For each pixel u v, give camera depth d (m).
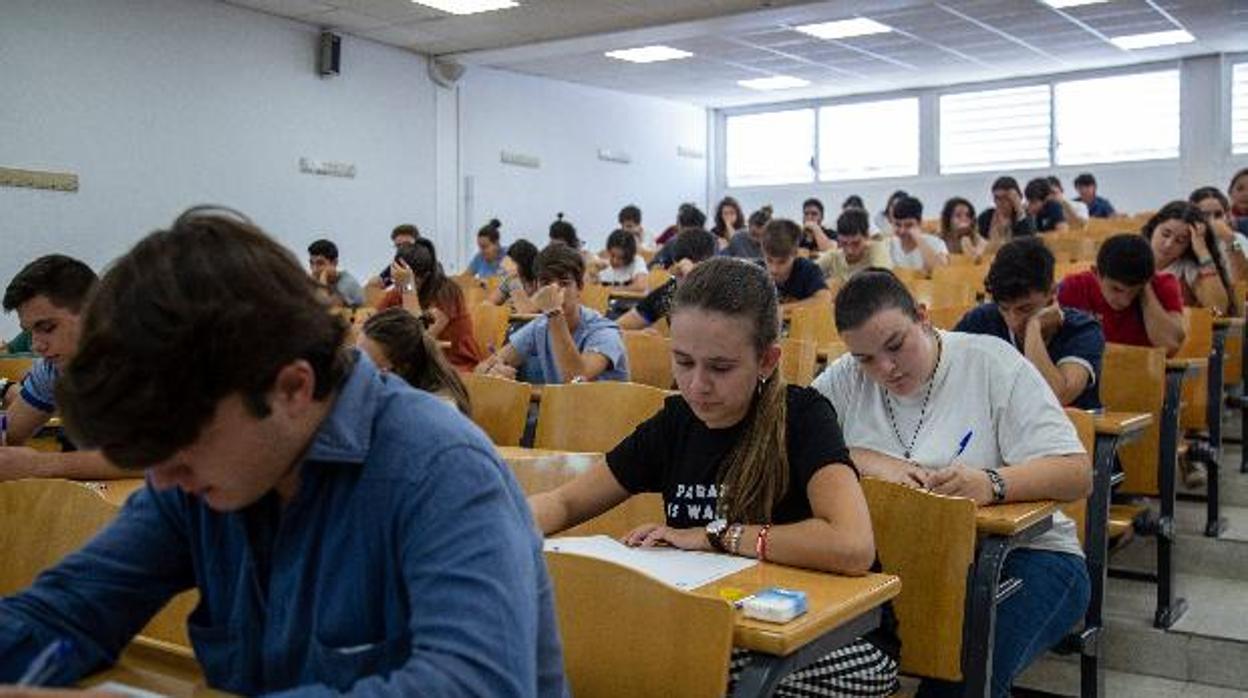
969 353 2.17
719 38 10.62
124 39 8.27
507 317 5.39
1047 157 13.03
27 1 7.67
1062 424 2.09
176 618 1.31
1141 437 3.04
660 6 9.14
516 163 12.13
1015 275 2.71
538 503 1.71
